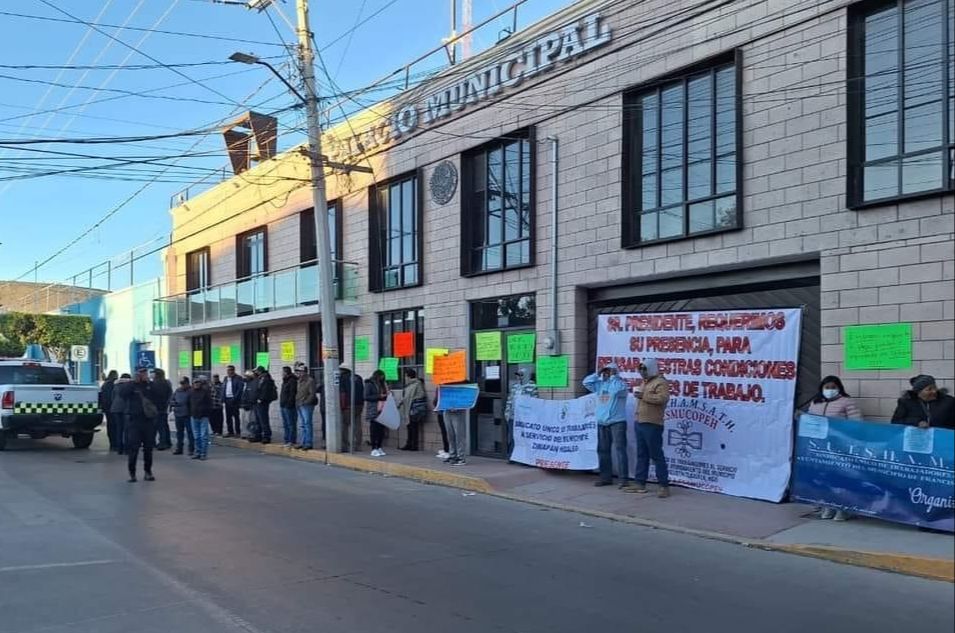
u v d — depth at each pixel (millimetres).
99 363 36406
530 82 13828
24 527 8875
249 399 18391
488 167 15125
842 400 8859
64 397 17047
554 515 9719
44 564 7211
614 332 12062
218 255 25797
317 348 20312
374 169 18016
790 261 10211
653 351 11453
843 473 8375
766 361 10070
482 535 8539
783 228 10078
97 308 36781
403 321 17250
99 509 10031
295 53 15273
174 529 8797
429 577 6773
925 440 7793
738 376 10344
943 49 8844
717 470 10445
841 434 8430
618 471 11039
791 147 10031
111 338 35094
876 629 5379
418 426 16000
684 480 10852
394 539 8320
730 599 6109
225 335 25109
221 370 25266
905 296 8875
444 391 13703
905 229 8914
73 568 7062
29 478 12914
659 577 6773
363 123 18281
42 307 52656
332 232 19750
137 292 32438
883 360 9016
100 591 6336
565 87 13172
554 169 13297
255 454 17062
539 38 13586
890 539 7582
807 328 10016
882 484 8062
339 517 9578
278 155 22000
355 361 18578
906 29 9164
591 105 12727
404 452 15734
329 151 19594
